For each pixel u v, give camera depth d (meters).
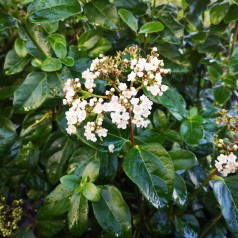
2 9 0.25
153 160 0.22
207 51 0.35
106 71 0.22
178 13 0.36
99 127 0.22
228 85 0.30
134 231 0.32
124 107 0.21
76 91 0.23
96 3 0.28
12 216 0.32
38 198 0.34
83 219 0.23
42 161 0.30
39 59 0.28
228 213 0.23
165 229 0.29
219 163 0.23
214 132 0.26
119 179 0.33
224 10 0.31
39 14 0.24
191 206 0.34
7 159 0.28
